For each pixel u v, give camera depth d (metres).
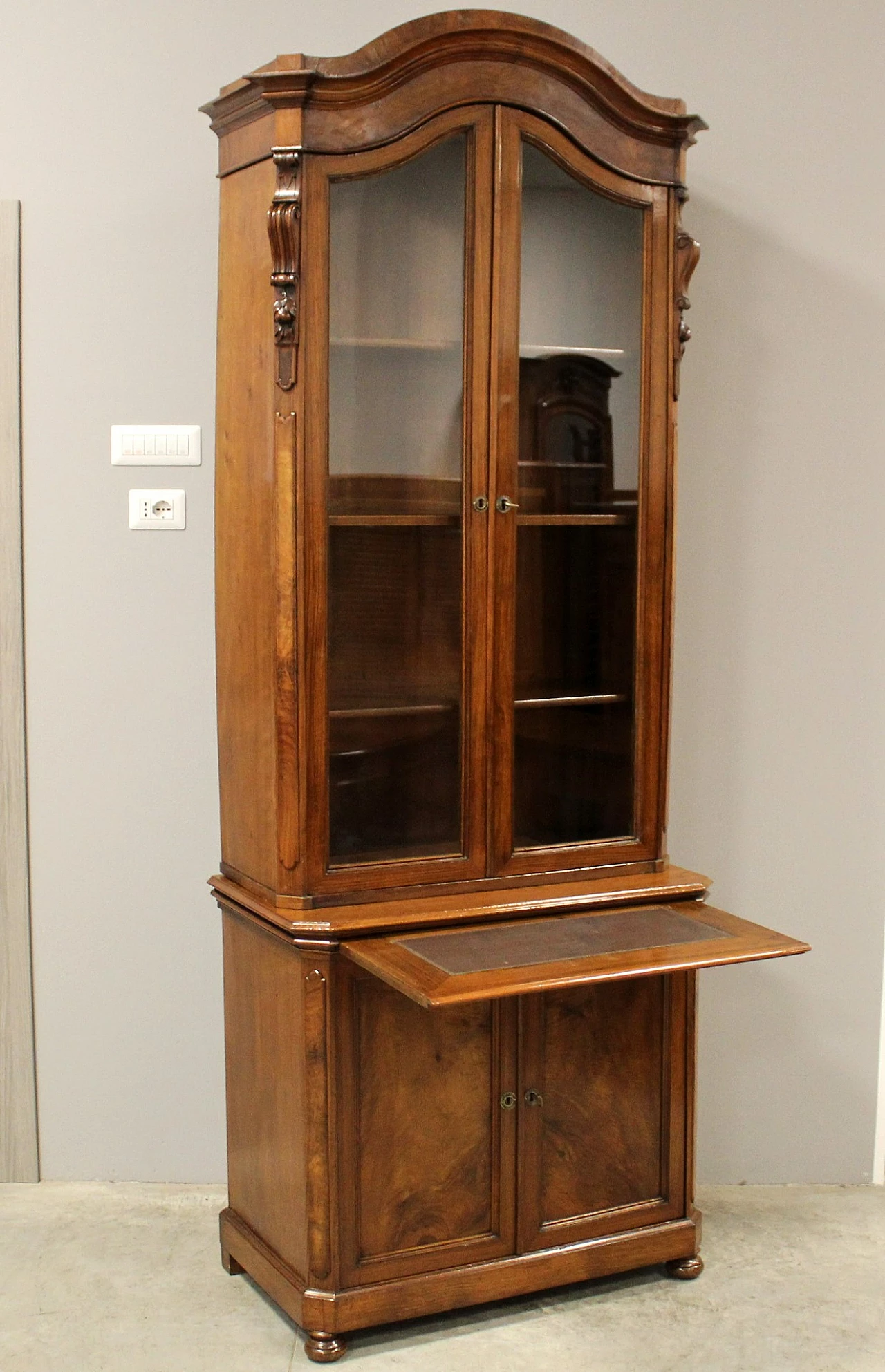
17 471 2.59
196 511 2.61
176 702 2.65
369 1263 2.20
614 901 2.29
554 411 2.24
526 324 2.20
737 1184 2.81
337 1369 2.16
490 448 2.19
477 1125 2.25
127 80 2.54
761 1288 2.42
